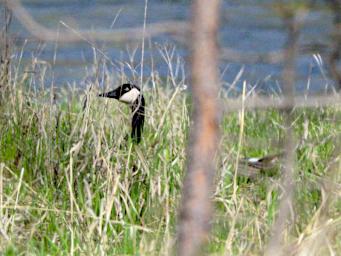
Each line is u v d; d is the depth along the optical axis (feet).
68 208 36.70
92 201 36.32
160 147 40.42
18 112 44.29
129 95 45.11
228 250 29.37
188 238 12.48
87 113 41.14
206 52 11.88
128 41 13.50
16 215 35.37
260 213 35.35
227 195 37.32
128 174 37.76
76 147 39.06
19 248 33.04
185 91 50.96
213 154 12.34
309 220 31.71
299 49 13.55
